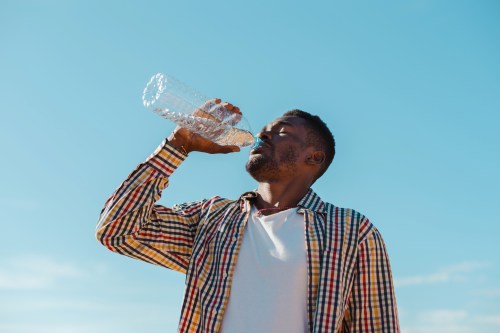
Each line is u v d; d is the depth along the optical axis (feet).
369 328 8.87
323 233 9.01
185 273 10.05
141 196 9.77
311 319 8.42
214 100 10.64
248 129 11.03
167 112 10.48
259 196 10.12
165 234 9.96
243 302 8.65
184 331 8.95
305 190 10.11
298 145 10.30
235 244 9.18
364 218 9.27
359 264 8.99
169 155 10.07
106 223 9.61
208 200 10.37
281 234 9.11
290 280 8.61
